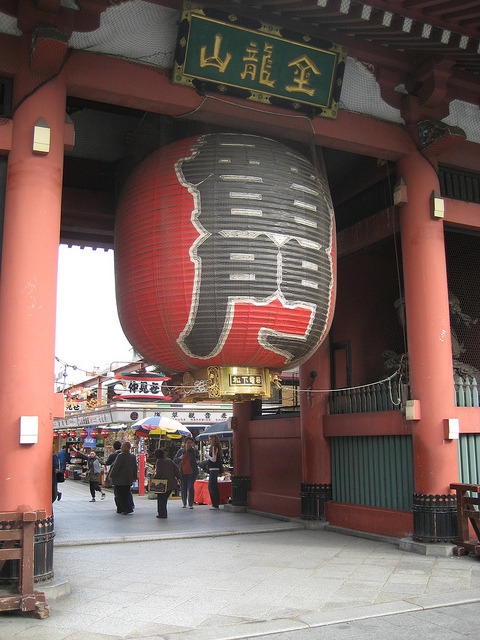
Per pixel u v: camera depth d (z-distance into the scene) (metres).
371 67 9.62
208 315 7.49
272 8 8.01
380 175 10.88
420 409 9.23
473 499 8.66
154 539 10.26
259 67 8.14
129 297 7.97
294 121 8.84
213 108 8.30
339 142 9.39
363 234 11.22
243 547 9.45
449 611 5.84
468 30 8.60
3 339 6.62
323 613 5.74
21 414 6.45
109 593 6.58
